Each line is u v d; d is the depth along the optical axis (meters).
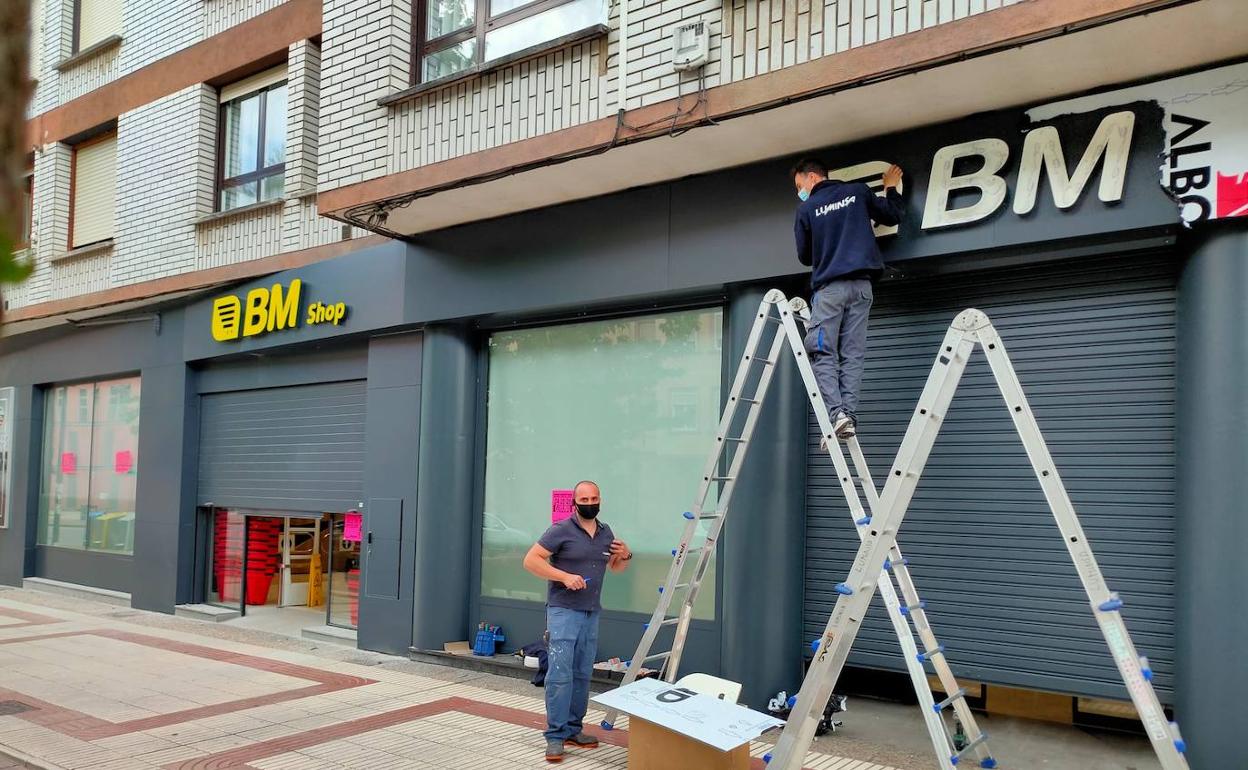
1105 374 5.33
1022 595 5.47
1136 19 4.31
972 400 5.73
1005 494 5.58
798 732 3.89
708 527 6.70
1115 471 5.25
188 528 10.81
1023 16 4.51
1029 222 5.21
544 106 6.61
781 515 6.17
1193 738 4.68
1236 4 4.15
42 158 13.06
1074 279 5.48
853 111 5.45
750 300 6.39
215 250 10.54
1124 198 4.93
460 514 8.11
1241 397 4.61
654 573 7.05
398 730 5.81
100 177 12.56
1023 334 5.63
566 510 7.63
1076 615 5.28
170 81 11.34
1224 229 4.73
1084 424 5.37
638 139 5.95
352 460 9.21
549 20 6.96
